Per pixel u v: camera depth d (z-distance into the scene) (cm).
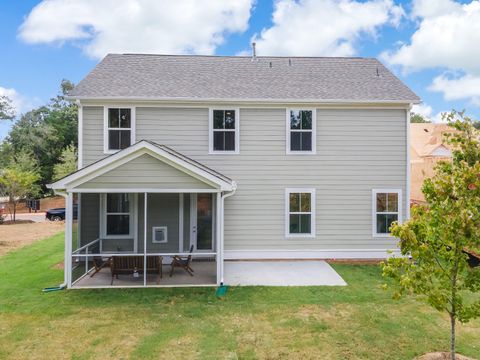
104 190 850
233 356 528
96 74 1193
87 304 745
